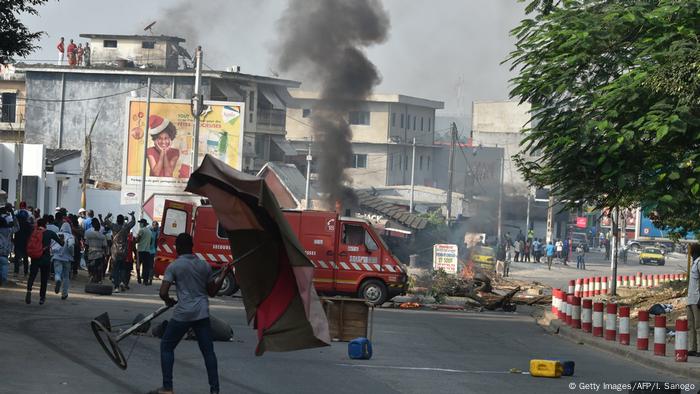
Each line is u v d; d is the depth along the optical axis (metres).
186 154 62.81
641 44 20.77
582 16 21.67
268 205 11.79
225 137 62.66
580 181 21.67
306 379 15.04
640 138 19.72
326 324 12.07
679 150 19.88
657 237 62.34
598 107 20.78
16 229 30.61
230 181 11.83
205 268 12.51
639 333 21.64
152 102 62.88
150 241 34.88
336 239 33.91
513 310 37.50
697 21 20.25
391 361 18.12
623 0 22.08
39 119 79.62
